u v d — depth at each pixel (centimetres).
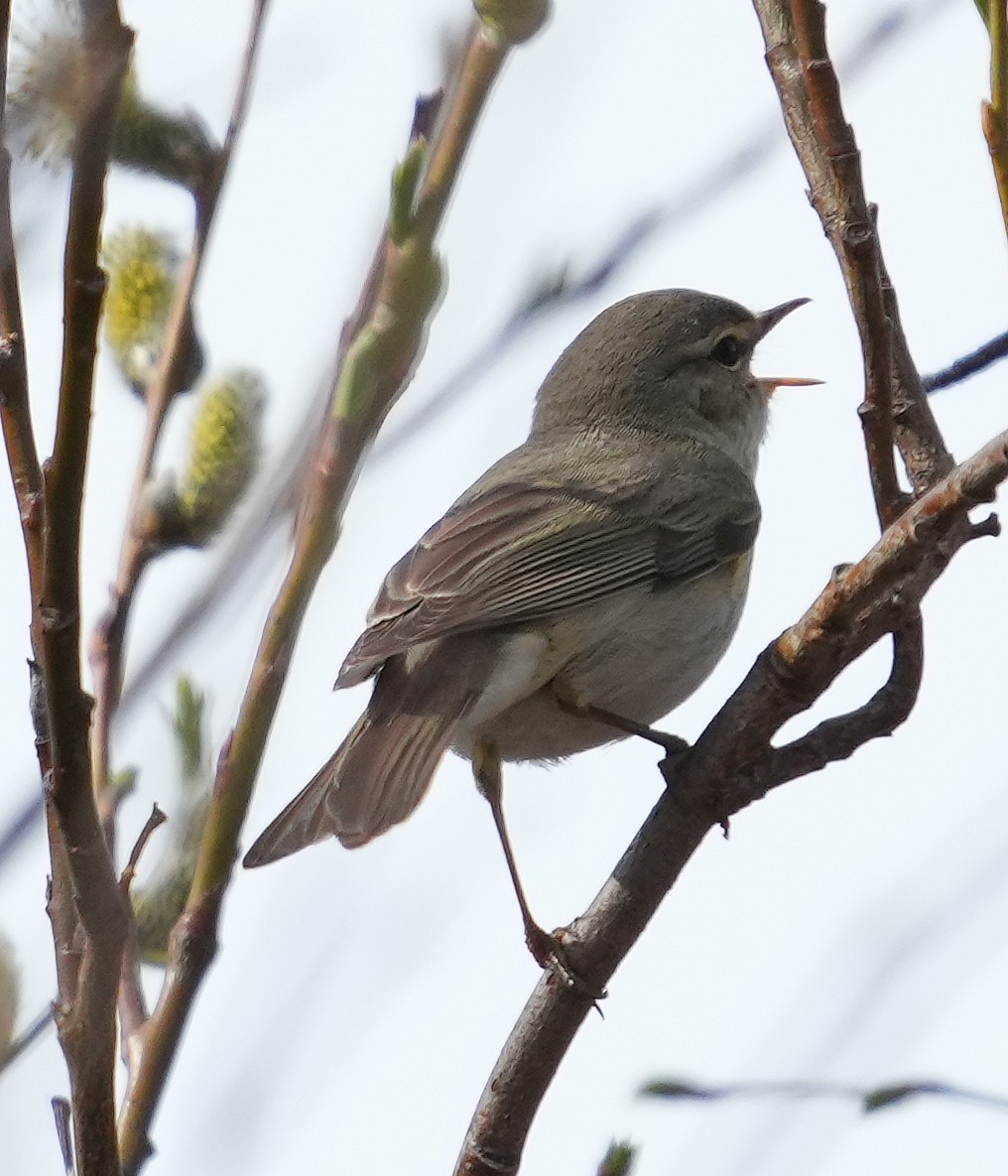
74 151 468
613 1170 703
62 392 535
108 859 570
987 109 675
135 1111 633
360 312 625
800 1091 695
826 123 739
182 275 757
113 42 436
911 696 865
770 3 852
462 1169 859
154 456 725
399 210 582
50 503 548
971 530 790
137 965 711
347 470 605
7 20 436
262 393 731
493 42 580
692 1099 702
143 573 725
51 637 555
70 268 513
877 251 752
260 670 634
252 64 659
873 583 795
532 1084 861
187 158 675
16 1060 592
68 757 561
